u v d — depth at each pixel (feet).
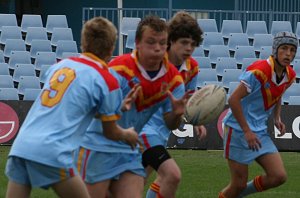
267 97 79.61
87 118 56.90
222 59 180.04
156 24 62.59
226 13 208.54
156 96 65.10
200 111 70.85
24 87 167.43
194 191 101.65
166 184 69.00
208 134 145.18
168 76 65.10
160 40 62.90
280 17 213.87
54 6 228.43
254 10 213.66
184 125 145.18
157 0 220.64
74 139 55.67
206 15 223.92
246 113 80.02
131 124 66.03
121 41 191.11
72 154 55.31
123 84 64.64
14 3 226.17
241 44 189.88
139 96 64.69
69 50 182.91
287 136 145.89
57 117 55.01
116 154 64.18
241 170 80.94
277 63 78.74
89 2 225.97
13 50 182.70
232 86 167.73
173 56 73.00
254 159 80.23
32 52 183.32
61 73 56.39
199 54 185.57
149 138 70.59
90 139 63.98
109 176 64.23
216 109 71.10
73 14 227.20
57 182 54.95
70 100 55.42
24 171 55.62
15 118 144.25
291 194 100.73
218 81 178.81
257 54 191.01
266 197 98.27
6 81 168.55
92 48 57.31
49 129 54.75
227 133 81.25
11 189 56.13
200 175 115.24
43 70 170.81
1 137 143.95
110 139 58.49
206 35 189.88
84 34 57.62
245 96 78.59
